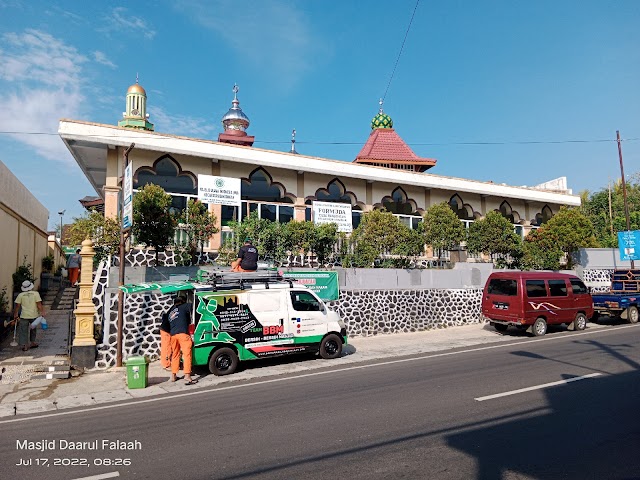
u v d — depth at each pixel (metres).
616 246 32.84
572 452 5.08
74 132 15.80
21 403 8.54
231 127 27.55
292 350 11.54
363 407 7.07
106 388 9.66
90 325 11.59
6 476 4.99
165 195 14.17
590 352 11.38
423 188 24.14
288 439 5.75
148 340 12.41
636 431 5.70
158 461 5.23
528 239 25.09
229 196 18.28
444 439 5.56
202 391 9.14
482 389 7.94
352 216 21.98
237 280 11.40
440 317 17.81
